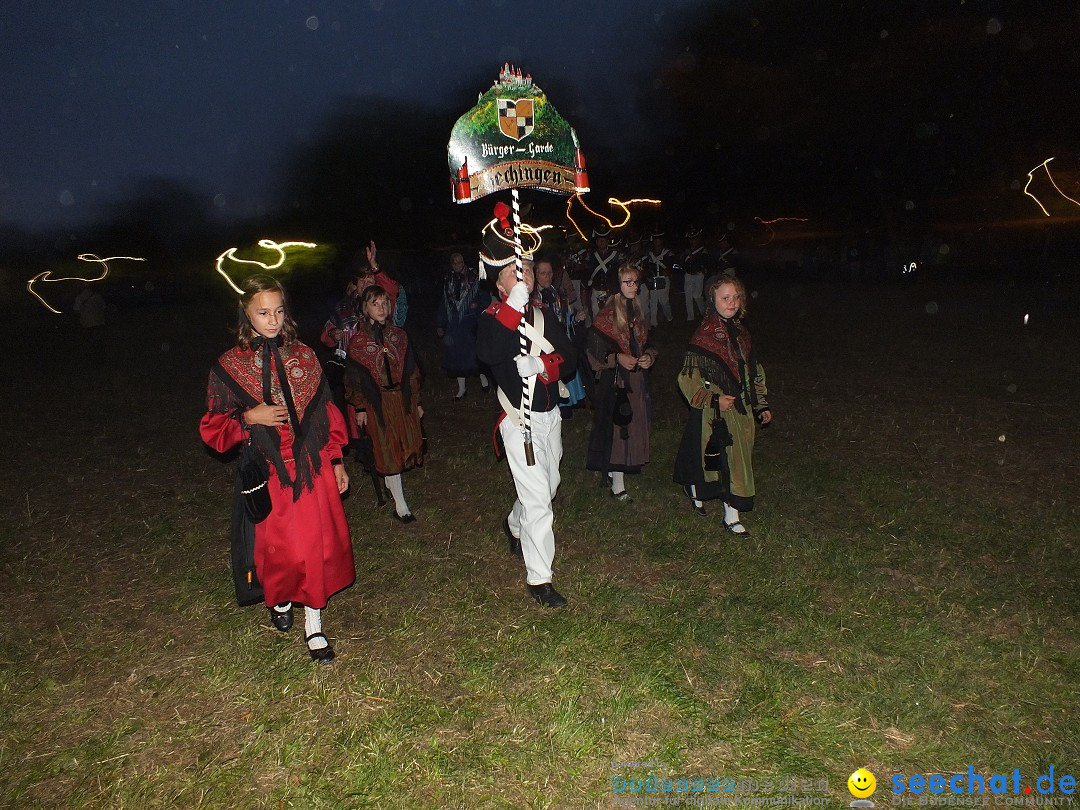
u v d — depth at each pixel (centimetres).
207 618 469
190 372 1302
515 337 437
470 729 365
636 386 600
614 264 1285
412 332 1742
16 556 559
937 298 1959
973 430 785
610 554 538
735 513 557
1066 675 390
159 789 333
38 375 1299
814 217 4006
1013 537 540
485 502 640
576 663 411
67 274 3030
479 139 430
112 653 435
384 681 402
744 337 538
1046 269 2461
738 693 383
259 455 400
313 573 409
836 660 407
